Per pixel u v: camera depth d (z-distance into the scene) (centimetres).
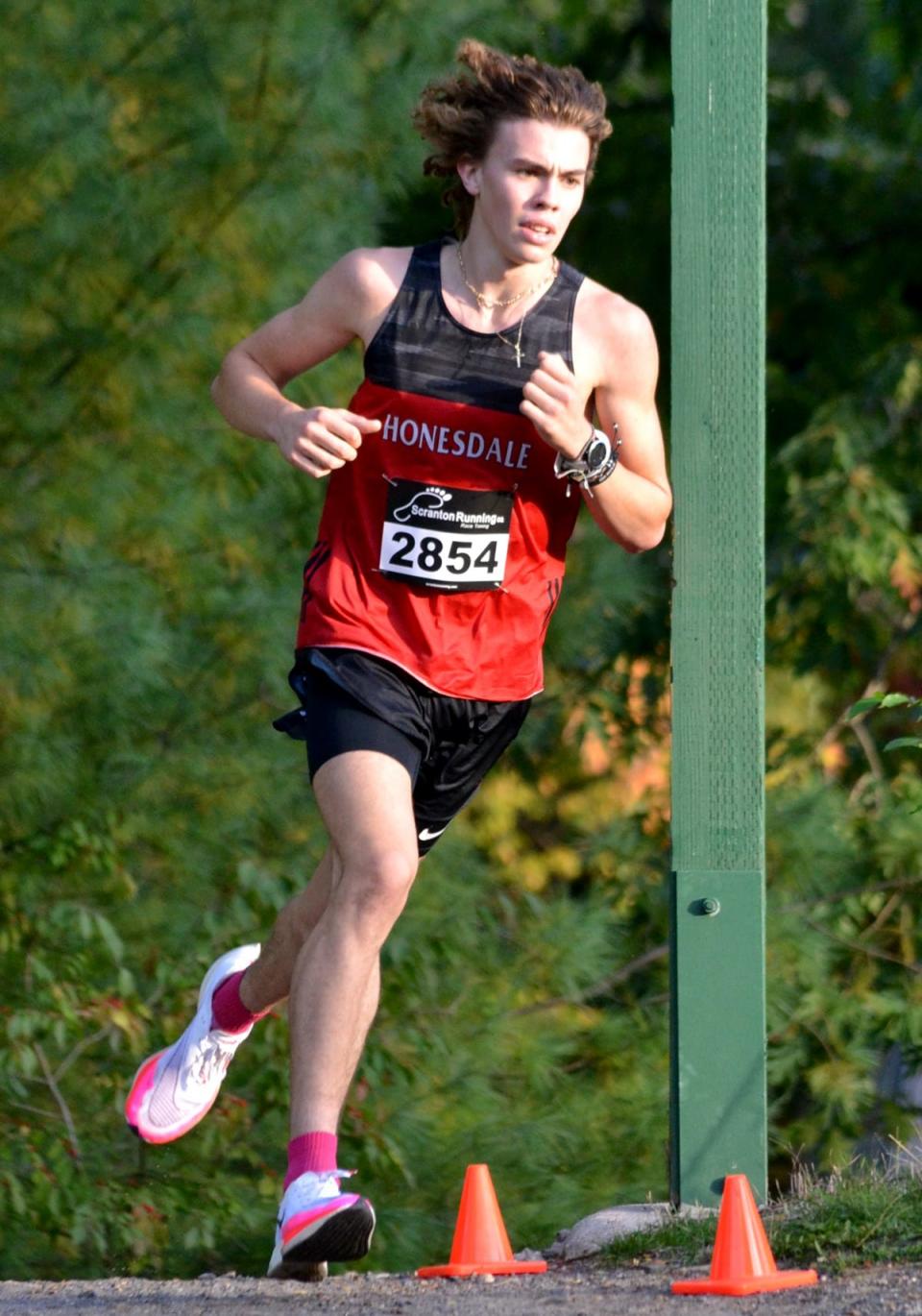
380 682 1288
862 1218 1351
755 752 1567
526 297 1306
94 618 2686
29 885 2628
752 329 1573
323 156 2945
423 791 1380
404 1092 2775
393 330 1301
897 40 4234
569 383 1244
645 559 3806
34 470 2831
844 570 3603
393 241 3966
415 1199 2759
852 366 4172
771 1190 3162
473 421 1295
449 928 2873
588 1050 3092
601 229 4406
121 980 2544
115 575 2752
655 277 4388
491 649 1322
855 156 4400
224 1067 1528
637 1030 3111
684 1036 1559
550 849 3741
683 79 1579
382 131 2994
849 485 3653
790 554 3781
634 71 4525
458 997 2939
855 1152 3184
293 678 1341
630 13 4509
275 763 2873
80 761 2747
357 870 1235
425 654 1300
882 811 3356
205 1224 2544
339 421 1252
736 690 1571
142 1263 2670
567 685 3691
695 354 1578
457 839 3061
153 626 2719
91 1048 2788
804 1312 1119
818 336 4303
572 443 1255
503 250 1274
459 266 1309
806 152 4409
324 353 1349
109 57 2830
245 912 2750
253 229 2850
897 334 4259
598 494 1289
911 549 3619
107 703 2723
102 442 2855
